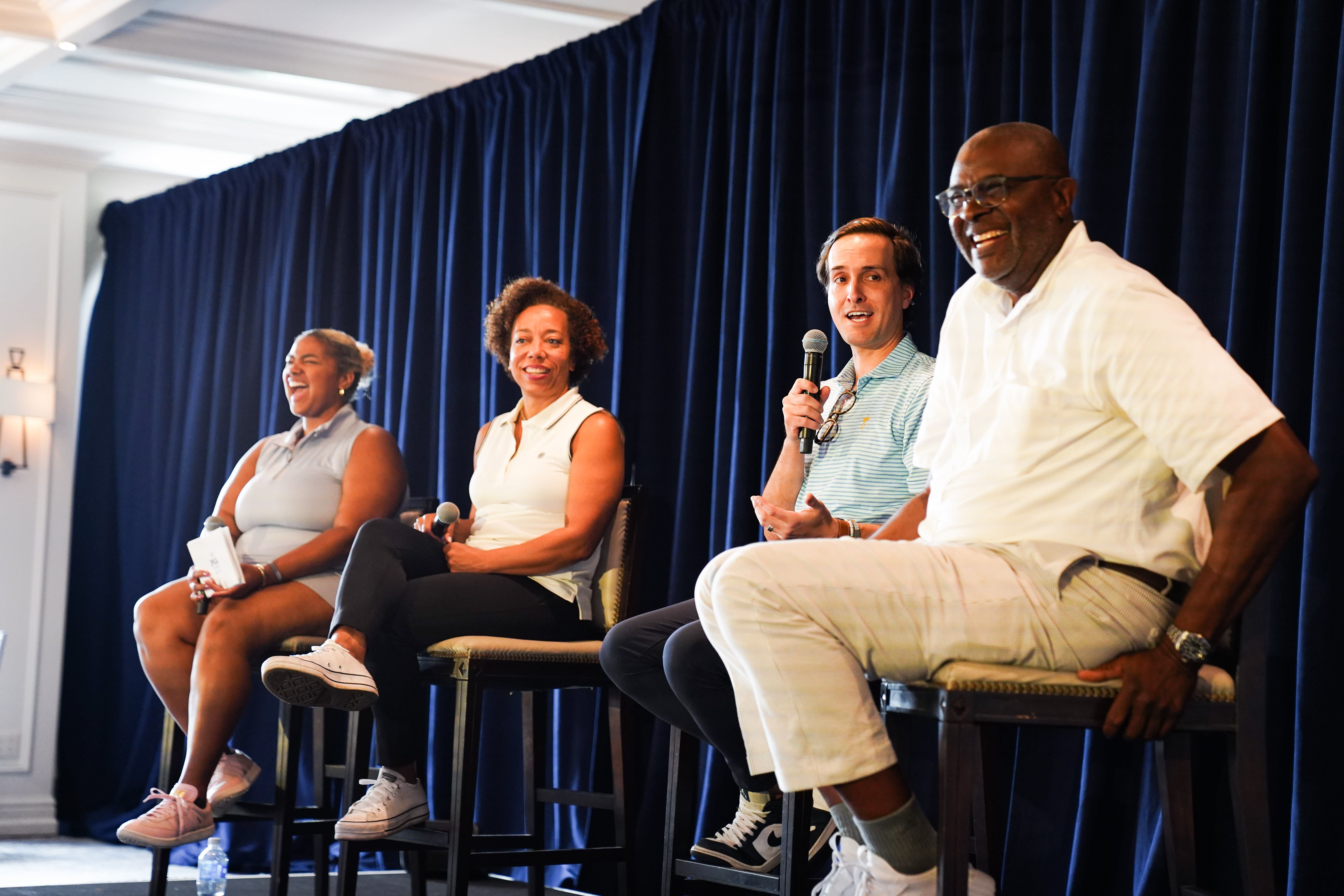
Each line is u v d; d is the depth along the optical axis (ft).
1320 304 6.97
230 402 17.03
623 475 9.32
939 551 5.25
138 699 17.71
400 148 15.06
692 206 11.46
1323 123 7.23
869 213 10.05
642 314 11.60
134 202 19.03
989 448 5.51
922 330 9.57
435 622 8.38
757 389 10.48
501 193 13.58
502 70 13.92
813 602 5.08
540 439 9.48
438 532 9.43
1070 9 8.75
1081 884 7.65
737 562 5.18
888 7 10.00
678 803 7.98
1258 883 5.31
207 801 9.61
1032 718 5.06
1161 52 8.02
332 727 13.71
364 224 15.55
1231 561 4.93
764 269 10.63
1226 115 7.79
